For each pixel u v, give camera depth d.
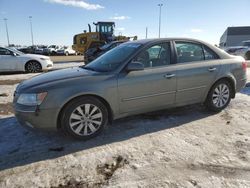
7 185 2.86
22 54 12.51
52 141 3.96
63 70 4.66
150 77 4.25
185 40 4.76
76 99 3.80
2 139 4.07
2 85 8.63
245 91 6.99
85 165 3.24
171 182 2.82
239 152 3.46
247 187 2.71
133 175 2.98
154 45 4.43
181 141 3.83
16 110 3.84
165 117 4.91
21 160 3.40
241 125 4.43
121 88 4.05
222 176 2.92
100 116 4.02
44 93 3.64
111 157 3.42
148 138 3.97
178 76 4.51
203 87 4.84
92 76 3.96
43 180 2.94
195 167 3.11
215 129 4.28
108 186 2.79
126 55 4.30
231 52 17.94
